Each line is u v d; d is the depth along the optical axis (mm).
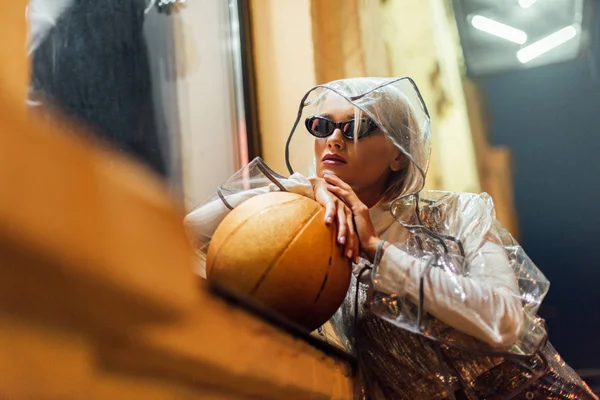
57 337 471
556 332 2678
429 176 3018
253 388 738
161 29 2371
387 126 1415
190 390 622
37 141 430
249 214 1104
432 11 3213
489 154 3006
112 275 483
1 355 433
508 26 3129
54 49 1276
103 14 1470
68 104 1260
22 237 411
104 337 509
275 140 2818
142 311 528
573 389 1327
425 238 1370
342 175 1400
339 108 1442
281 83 2920
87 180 472
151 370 562
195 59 2561
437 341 1157
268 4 3029
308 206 1151
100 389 509
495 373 1244
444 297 1131
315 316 1098
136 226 523
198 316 624
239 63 2803
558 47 3051
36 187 422
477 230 1348
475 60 3139
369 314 1344
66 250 441
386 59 3139
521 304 1216
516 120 3018
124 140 1429
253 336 761
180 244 591
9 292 425
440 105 3104
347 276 1152
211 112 2607
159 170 1520
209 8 2750
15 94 429
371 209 1445
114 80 1464
